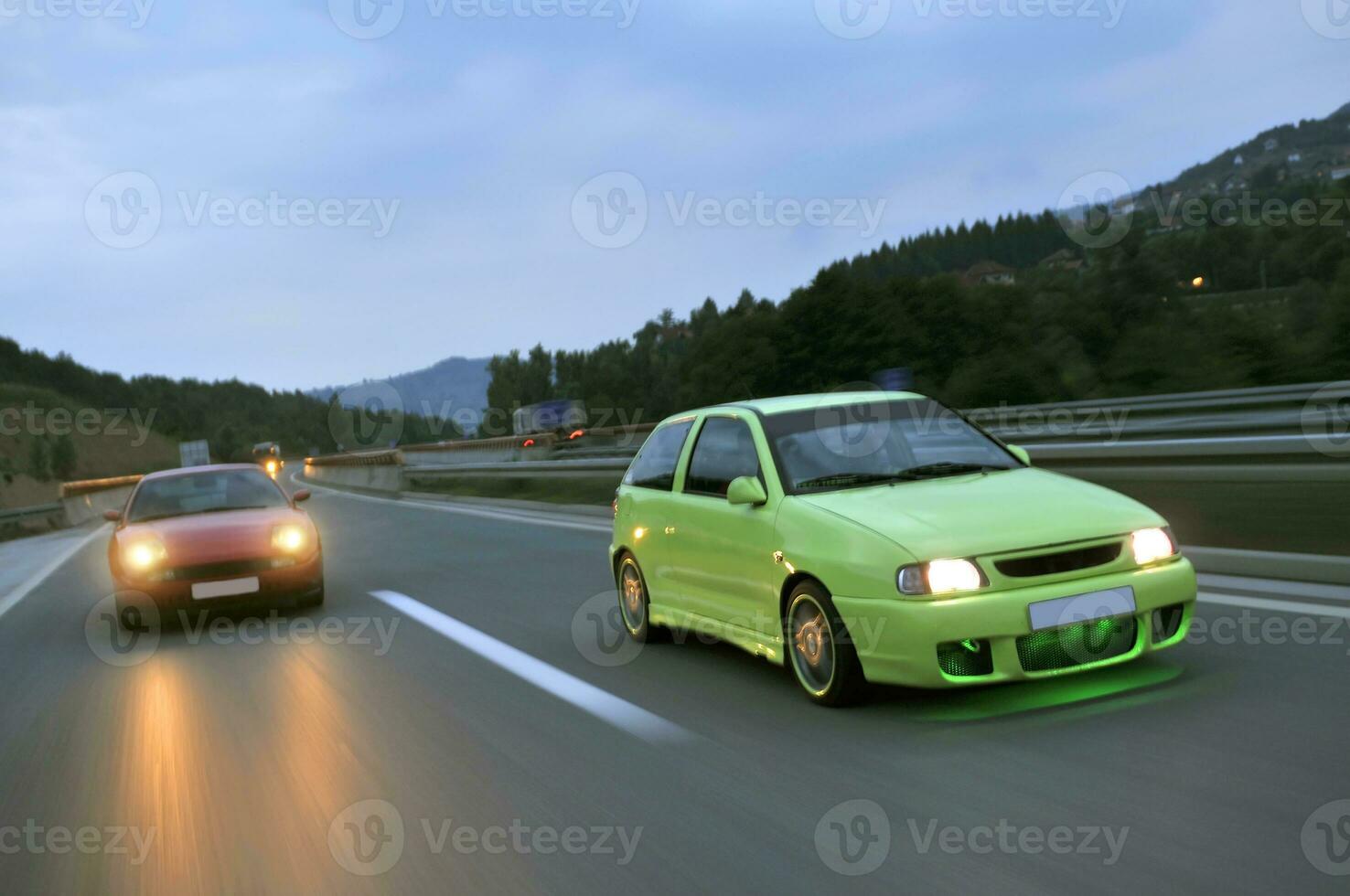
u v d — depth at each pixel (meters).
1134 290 66.88
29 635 8.78
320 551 8.93
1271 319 41.22
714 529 5.48
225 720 5.29
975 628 4.16
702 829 3.33
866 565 4.37
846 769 3.78
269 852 3.44
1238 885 2.62
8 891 3.32
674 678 5.45
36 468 109.19
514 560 11.33
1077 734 3.91
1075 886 2.70
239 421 194.50
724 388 66.12
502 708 5.09
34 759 4.89
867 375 64.00
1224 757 3.53
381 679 5.95
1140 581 4.34
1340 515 7.41
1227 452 7.90
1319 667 4.51
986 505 4.59
